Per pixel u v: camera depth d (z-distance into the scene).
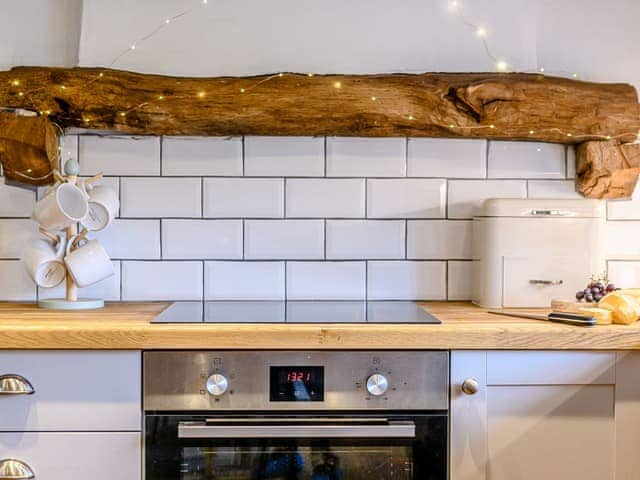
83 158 1.55
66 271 1.43
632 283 1.61
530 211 1.45
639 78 1.60
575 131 1.50
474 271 1.56
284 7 1.54
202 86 1.45
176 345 1.11
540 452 1.15
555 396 1.15
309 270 1.59
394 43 1.54
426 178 1.60
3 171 1.48
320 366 1.13
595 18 1.60
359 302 1.57
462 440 1.14
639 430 1.16
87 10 1.50
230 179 1.58
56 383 1.11
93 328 1.11
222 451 1.12
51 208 1.36
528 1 1.54
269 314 1.30
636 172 1.52
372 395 1.13
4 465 1.11
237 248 1.58
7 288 1.56
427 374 1.14
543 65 1.60
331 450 1.13
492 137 1.53
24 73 1.43
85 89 1.42
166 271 1.58
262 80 1.46
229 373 1.12
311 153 1.58
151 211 1.57
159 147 1.57
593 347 1.14
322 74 1.54
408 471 1.14
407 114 1.46
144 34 1.51
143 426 1.12
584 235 1.45
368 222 1.60
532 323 1.20
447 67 1.54
